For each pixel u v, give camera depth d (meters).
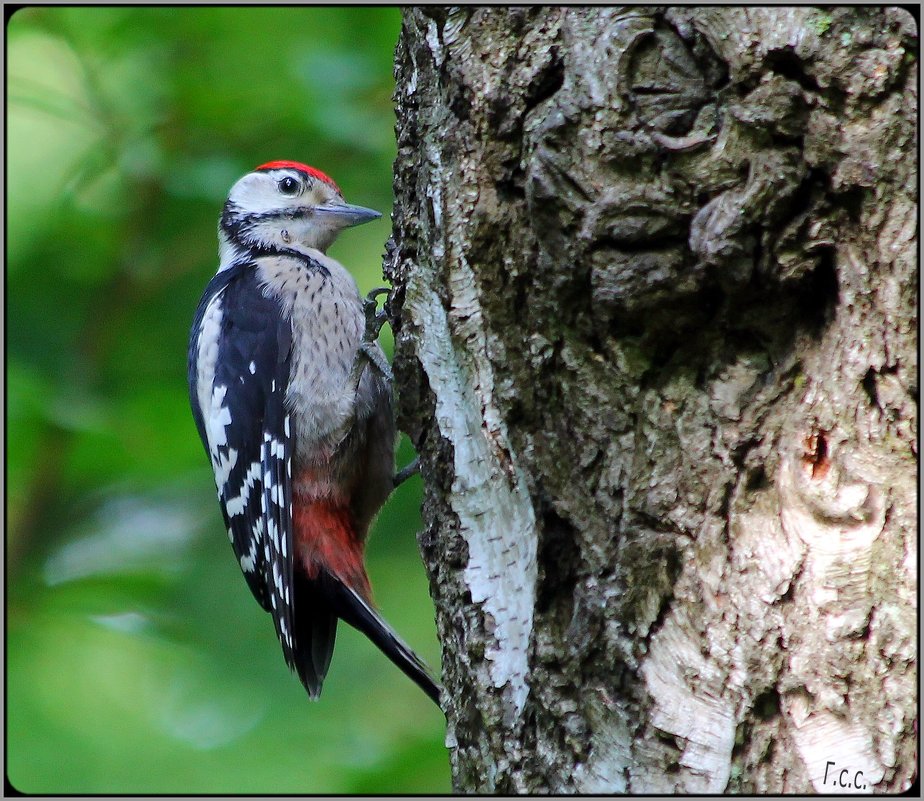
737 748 5.04
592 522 5.48
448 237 6.08
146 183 11.96
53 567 11.99
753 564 5.17
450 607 6.14
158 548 12.37
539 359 5.67
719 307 5.33
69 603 11.45
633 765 5.18
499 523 5.95
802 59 5.05
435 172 6.17
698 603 5.21
